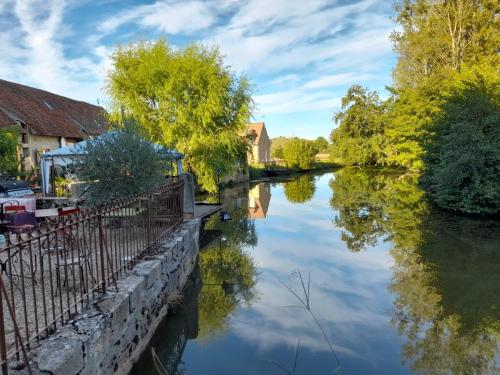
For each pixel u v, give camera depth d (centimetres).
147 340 496
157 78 1817
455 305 615
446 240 1020
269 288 722
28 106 2050
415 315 586
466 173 1286
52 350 302
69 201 991
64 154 1089
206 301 671
